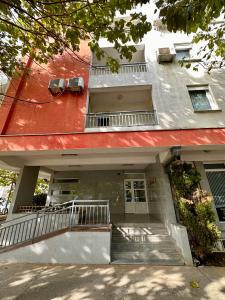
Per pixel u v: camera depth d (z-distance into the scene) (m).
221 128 5.91
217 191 6.98
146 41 9.38
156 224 7.09
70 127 7.16
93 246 5.49
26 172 8.65
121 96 8.91
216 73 8.02
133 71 9.16
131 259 5.50
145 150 6.41
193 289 3.72
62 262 5.36
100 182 11.13
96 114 7.55
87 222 7.57
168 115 7.22
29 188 8.73
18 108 7.47
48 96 7.78
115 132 6.19
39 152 6.47
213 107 7.43
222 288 3.73
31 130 7.09
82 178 11.26
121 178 11.20
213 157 7.02
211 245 5.42
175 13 2.22
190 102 7.43
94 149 6.20
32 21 3.70
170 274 4.46
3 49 4.55
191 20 2.26
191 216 5.75
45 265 5.19
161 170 7.41
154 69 8.48
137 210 10.45
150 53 9.01
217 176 7.21
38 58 4.60
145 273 4.55
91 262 5.32
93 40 3.35
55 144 6.18
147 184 10.62
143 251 5.83
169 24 2.34
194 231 5.59
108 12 3.06
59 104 7.61
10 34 4.08
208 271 4.62
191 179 6.19
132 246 6.10
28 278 4.32
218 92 7.59
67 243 5.55
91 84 8.23
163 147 6.04
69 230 5.68
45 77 8.23
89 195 10.85
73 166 10.39
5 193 19.16
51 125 7.20
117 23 3.00
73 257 5.40
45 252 5.49
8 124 7.13
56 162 8.23
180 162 6.48
